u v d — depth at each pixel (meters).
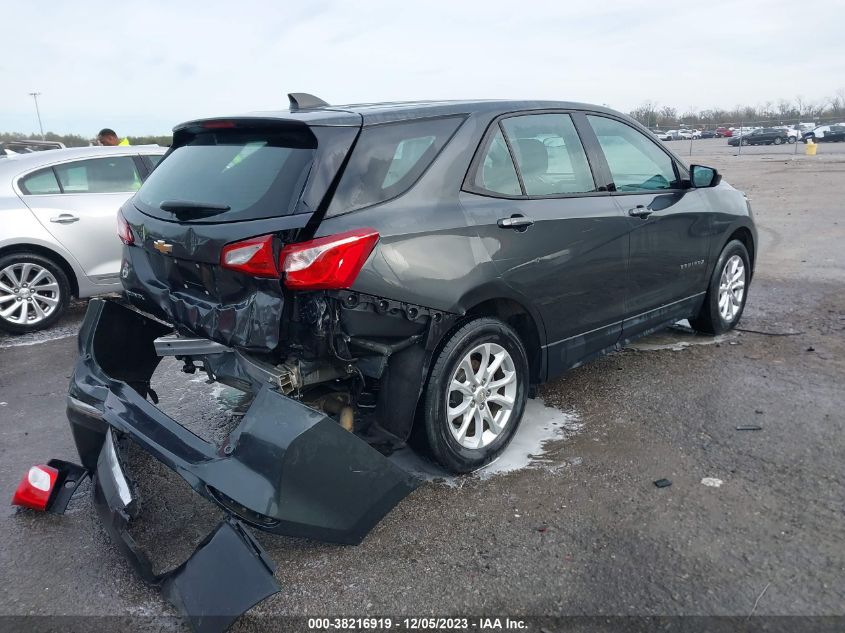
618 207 4.25
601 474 3.54
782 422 4.03
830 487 3.32
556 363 4.04
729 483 3.39
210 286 3.08
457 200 3.40
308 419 2.71
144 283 3.52
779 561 2.80
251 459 2.70
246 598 2.47
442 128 3.47
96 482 3.03
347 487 2.83
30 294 6.70
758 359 5.10
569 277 3.93
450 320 3.30
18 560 3.06
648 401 4.41
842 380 4.63
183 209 3.05
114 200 7.11
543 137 3.97
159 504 3.46
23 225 6.56
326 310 2.90
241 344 2.97
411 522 3.19
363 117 3.18
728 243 5.48
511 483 3.50
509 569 2.84
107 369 3.68
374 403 3.41
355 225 2.96
